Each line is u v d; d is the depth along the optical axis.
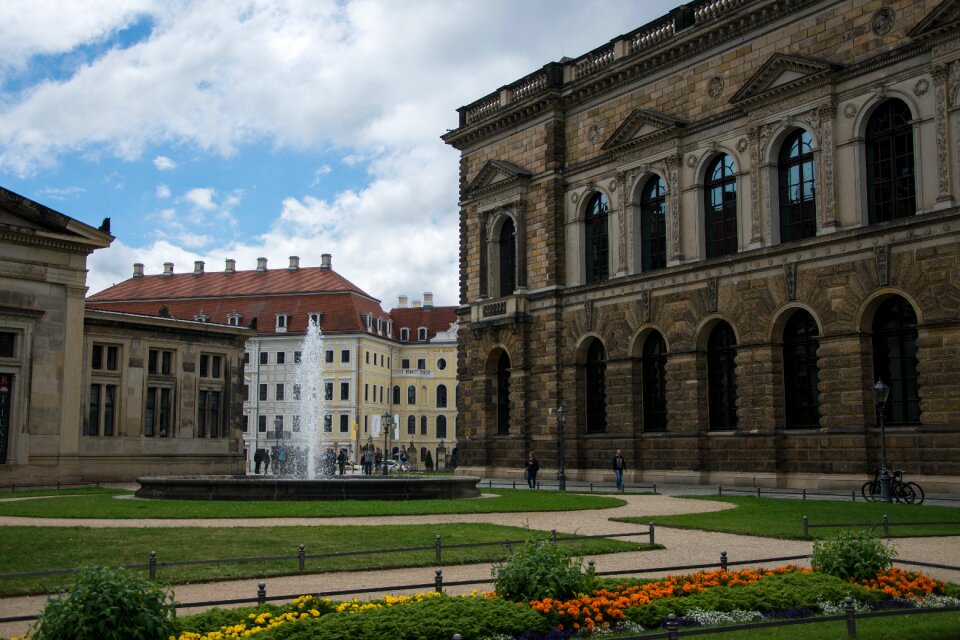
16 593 19.39
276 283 149.62
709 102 57.75
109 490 54.47
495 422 73.38
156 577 20.45
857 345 48.00
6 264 59.38
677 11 59.78
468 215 76.50
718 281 55.69
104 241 63.56
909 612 16.16
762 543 27.52
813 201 51.44
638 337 61.25
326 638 13.82
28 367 59.88
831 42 50.62
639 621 15.94
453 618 14.85
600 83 65.19
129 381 70.75
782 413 52.16
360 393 142.88
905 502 41.84
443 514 35.94
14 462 58.78
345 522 32.50
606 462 63.06
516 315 69.19
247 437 143.00
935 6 45.56
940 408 44.22
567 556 17.23
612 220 64.06
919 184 46.00
